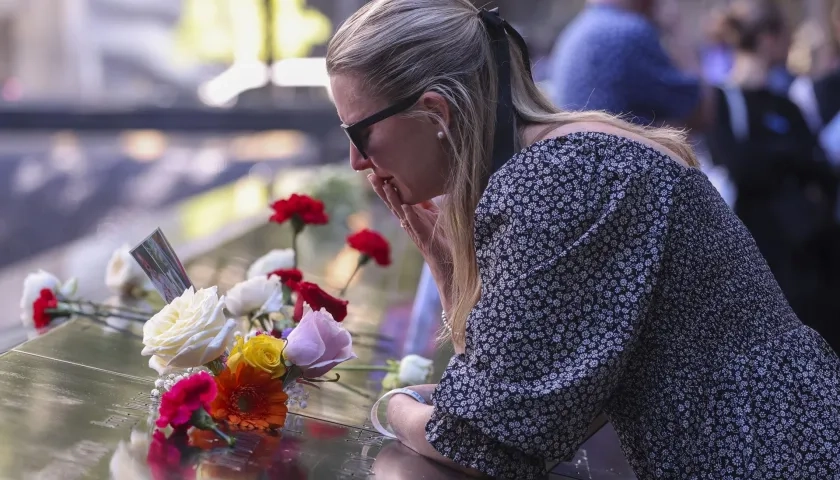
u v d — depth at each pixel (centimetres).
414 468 214
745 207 570
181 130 838
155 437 204
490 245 211
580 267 204
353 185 510
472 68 220
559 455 207
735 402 207
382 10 221
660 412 209
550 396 201
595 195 205
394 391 244
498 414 203
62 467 181
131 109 825
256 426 220
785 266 565
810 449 203
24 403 214
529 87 234
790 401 206
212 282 365
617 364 202
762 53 602
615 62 513
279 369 222
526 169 209
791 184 566
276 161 927
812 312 565
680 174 211
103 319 302
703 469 205
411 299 389
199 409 202
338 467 207
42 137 973
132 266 320
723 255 212
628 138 215
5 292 570
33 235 810
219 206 574
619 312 203
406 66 216
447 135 218
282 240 473
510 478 211
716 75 827
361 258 337
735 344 211
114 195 894
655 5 537
